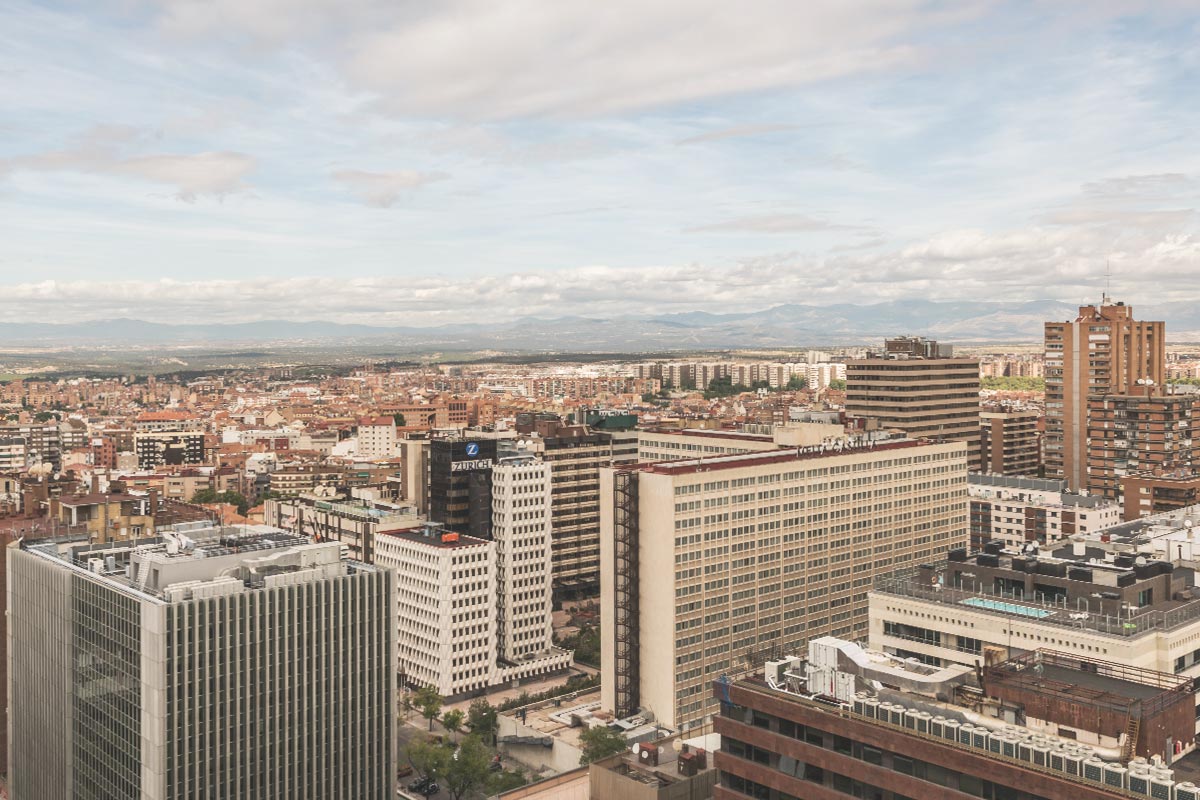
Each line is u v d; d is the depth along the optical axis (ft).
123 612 583.17
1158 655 526.16
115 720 596.29
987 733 364.99
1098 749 352.69
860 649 449.89
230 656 574.56
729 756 445.37
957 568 631.97
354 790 624.18
